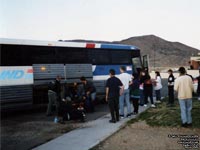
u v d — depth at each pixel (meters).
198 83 16.70
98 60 17.20
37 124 11.13
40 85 14.38
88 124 10.71
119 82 10.91
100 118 12.01
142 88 15.10
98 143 7.84
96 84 16.94
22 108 13.79
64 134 9.00
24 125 10.97
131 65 18.91
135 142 7.92
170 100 15.26
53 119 12.32
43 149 7.45
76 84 15.16
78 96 14.18
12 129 10.20
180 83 9.60
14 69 13.57
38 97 14.36
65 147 7.54
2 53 13.33
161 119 11.01
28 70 14.04
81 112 11.33
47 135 9.16
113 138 8.43
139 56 19.50
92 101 14.28
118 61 18.27
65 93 14.83
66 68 15.50
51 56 14.99
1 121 12.01
